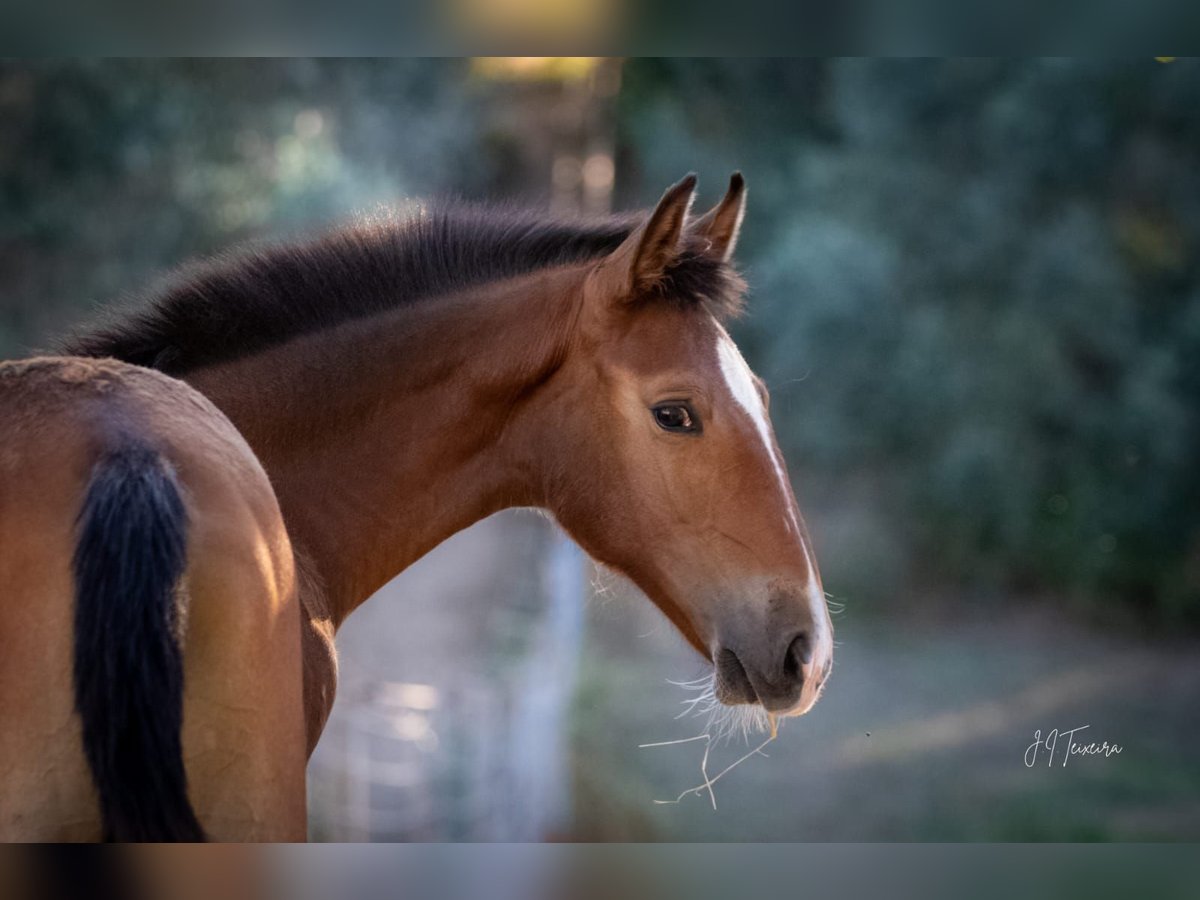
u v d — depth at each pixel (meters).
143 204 13.53
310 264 3.01
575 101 16.86
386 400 3.00
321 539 2.94
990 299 17.31
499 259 3.12
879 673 15.00
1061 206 17.38
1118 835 10.40
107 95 12.87
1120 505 17.41
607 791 10.75
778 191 16.80
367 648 13.66
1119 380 17.56
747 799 11.07
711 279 2.90
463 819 10.05
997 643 16.27
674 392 2.80
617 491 2.88
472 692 10.85
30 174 12.84
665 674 13.29
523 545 16.02
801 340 16.25
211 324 2.90
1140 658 16.02
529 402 3.03
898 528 17.47
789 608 2.71
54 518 1.85
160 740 1.73
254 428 2.89
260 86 14.21
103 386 2.04
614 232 3.21
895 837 10.38
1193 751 12.79
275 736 1.96
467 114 16.34
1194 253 17.64
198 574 1.88
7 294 12.95
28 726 1.78
